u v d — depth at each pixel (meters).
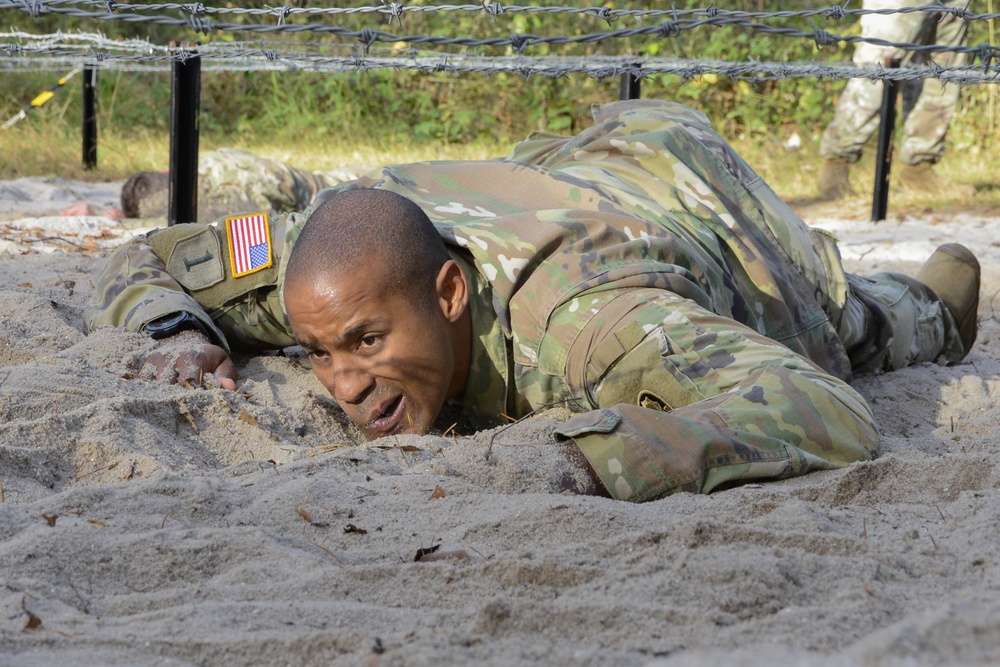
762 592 3.16
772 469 4.24
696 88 23.38
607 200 5.39
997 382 6.64
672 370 4.59
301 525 3.79
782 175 20.09
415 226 4.79
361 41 6.62
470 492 4.07
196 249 6.11
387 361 4.73
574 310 4.80
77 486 4.33
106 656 2.86
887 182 14.97
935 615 2.41
